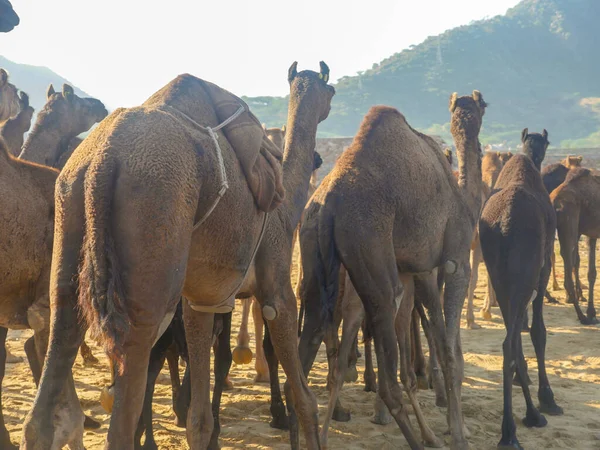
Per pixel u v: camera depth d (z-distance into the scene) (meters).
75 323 3.42
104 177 3.34
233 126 4.30
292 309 5.12
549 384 8.25
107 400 4.66
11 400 7.27
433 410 7.45
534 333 7.45
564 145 190.00
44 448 3.29
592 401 7.93
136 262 3.33
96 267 3.26
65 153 7.73
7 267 4.73
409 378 6.48
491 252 6.82
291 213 5.44
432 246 6.25
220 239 4.02
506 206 6.79
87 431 6.42
